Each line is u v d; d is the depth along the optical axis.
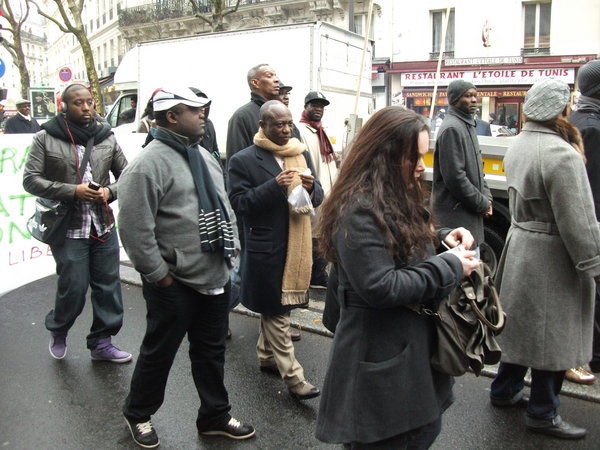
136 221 2.77
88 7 46.00
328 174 5.62
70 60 53.88
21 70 26.47
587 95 3.71
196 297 3.03
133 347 4.48
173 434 3.27
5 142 4.86
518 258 3.11
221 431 3.23
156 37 33.72
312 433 3.28
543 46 20.98
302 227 3.57
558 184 2.84
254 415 3.47
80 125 3.98
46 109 20.67
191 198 2.92
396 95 23.19
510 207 3.24
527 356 3.07
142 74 12.55
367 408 2.02
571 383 3.74
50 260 5.21
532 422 3.21
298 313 5.05
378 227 1.97
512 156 3.15
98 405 3.59
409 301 1.96
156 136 2.93
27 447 3.14
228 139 4.45
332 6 25.50
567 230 2.85
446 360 2.04
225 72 11.20
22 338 4.66
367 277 1.94
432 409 2.06
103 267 4.12
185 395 3.72
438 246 2.30
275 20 28.06
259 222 3.54
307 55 10.23
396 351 2.03
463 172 4.29
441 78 22.23
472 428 3.27
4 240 4.90
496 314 2.11
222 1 15.58
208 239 2.93
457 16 22.00
